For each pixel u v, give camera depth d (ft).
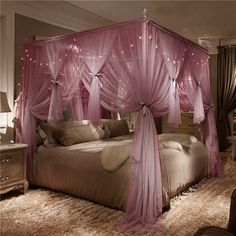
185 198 11.40
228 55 22.06
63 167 11.71
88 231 8.48
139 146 9.23
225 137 22.33
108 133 15.23
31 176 12.82
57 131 12.82
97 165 10.66
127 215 9.13
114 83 9.79
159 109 9.91
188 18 16.76
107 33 9.77
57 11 14.66
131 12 15.64
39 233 8.35
